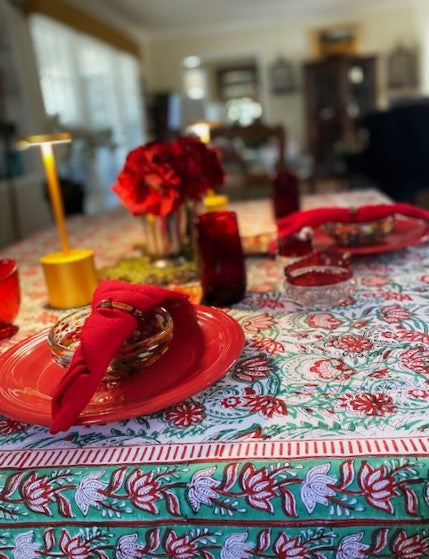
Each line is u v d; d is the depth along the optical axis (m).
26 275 1.19
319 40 7.42
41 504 0.50
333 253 0.88
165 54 7.84
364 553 0.48
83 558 0.51
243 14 6.88
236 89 9.74
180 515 0.49
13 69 3.82
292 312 0.81
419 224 1.20
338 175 5.27
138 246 1.36
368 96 7.30
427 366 0.61
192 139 1.09
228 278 0.86
